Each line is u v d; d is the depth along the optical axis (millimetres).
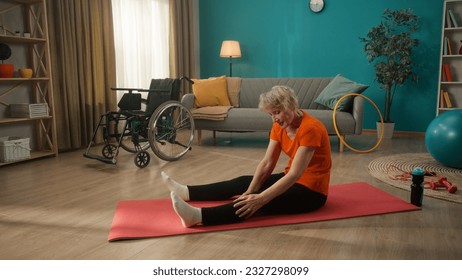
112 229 1922
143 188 2707
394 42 4840
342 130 4062
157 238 1832
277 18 5898
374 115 5488
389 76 4879
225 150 4207
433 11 5008
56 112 4047
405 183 2764
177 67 5773
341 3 5480
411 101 5262
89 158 3748
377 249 1709
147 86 5312
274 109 1852
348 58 5539
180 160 3684
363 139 4922
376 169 3199
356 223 2012
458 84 4938
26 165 3475
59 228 1982
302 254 1665
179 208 1845
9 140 3516
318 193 2051
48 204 2363
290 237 1836
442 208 2250
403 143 4617
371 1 5312
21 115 3678
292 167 1893
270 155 2098
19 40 3643
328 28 5602
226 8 6191
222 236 1847
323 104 4496
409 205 2266
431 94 5152
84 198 2480
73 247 1750
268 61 6047
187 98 4504
